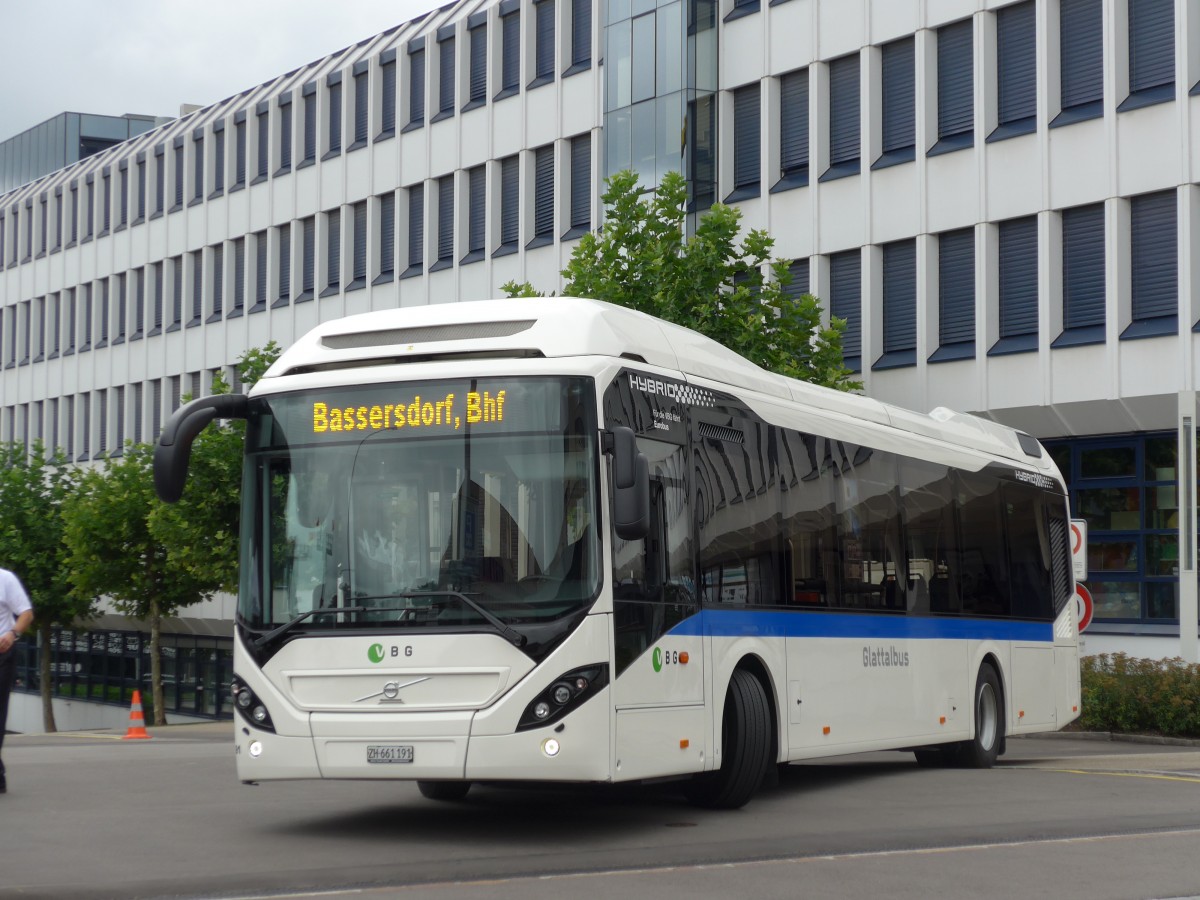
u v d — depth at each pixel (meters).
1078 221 31.84
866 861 9.90
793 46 36.69
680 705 11.60
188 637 58.28
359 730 10.51
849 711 14.61
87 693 65.12
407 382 10.98
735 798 12.82
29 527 50.16
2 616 13.16
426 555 10.67
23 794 13.80
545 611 10.45
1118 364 30.72
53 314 68.12
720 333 30.75
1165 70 30.59
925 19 34.19
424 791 13.74
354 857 9.95
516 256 44.12
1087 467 32.47
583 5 42.75
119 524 42.28
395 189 48.47
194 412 10.89
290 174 52.97
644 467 10.34
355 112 50.59
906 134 34.88
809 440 14.39
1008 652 18.42
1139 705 23.92
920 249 34.12
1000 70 33.31
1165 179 30.27
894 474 16.09
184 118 61.38
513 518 10.62
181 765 17.14
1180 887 9.00
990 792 14.62
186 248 58.56
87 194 65.94
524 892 8.53
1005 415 32.62
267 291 53.94
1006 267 33.00
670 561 11.64
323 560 10.85
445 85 47.34
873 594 15.30
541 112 43.50
